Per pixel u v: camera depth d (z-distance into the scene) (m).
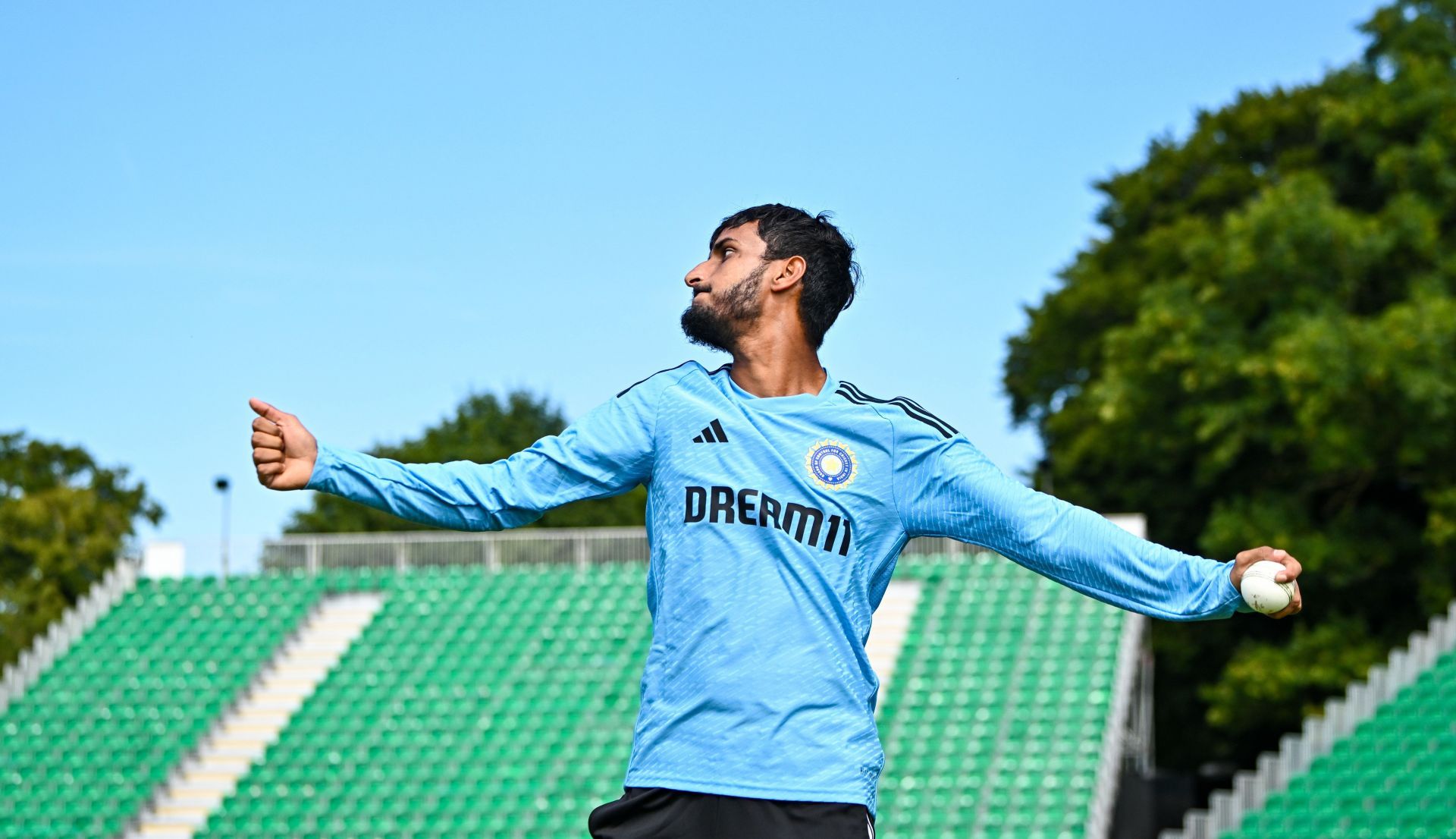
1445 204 27.89
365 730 22.00
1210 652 29.11
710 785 3.42
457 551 25.41
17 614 36.69
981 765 19.75
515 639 23.50
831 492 3.57
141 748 21.98
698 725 3.46
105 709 22.80
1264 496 27.72
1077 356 33.44
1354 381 24.98
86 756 21.95
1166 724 30.27
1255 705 26.41
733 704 3.45
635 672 22.47
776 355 3.74
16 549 37.94
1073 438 31.61
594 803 20.05
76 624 24.52
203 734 22.16
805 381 3.78
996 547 3.64
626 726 21.47
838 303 3.81
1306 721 19.08
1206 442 28.48
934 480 3.64
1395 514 27.33
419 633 23.88
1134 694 23.06
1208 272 28.28
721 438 3.63
